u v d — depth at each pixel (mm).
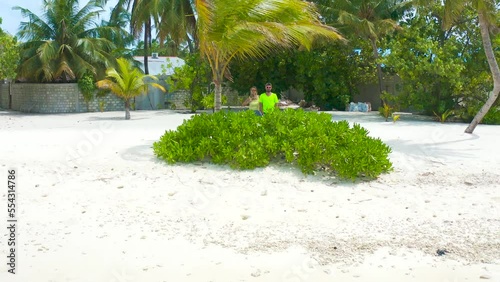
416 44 21188
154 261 4957
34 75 31234
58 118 24875
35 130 16875
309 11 11594
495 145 12695
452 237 5664
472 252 5180
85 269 4723
